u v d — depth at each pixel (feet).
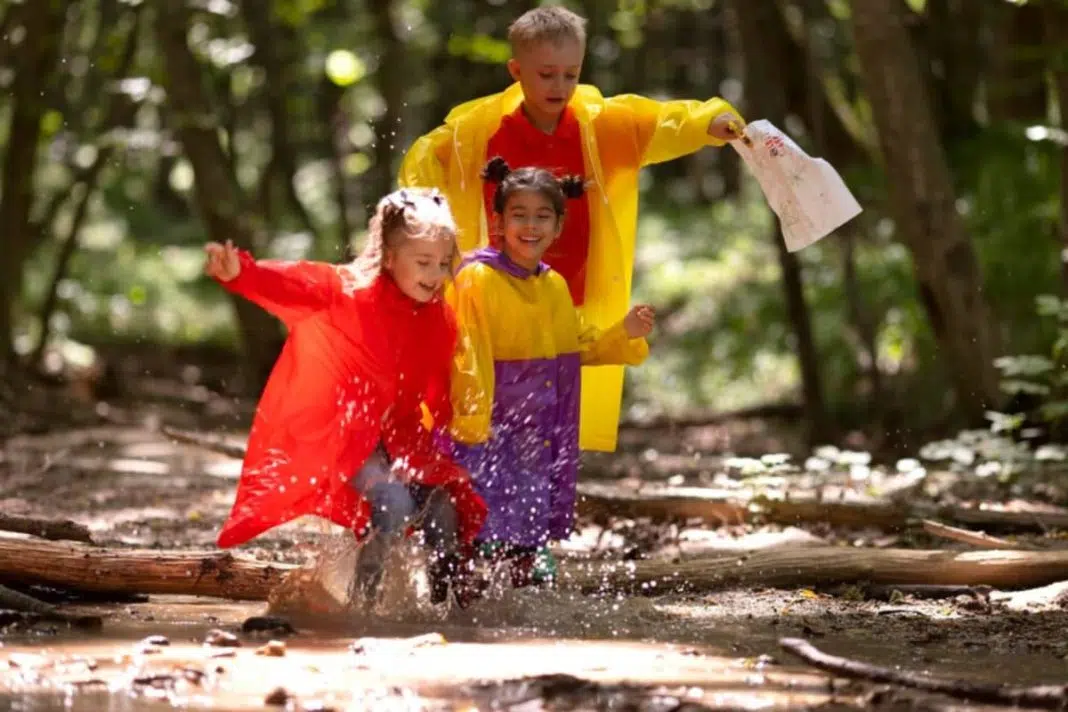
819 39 79.05
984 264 63.52
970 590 28.25
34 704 19.47
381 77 86.02
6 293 77.36
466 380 26.23
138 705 19.54
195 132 72.13
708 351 89.35
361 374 25.73
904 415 64.80
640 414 79.10
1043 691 19.92
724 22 112.27
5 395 69.62
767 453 59.82
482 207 29.48
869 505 36.22
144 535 34.65
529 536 27.30
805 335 65.87
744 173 118.42
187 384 88.53
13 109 76.89
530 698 19.92
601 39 112.47
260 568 27.07
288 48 94.43
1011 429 46.50
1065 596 27.66
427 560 26.02
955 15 72.49
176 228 140.46
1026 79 68.08
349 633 24.56
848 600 28.12
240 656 22.57
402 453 26.30
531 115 29.40
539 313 27.25
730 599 27.99
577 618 25.96
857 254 78.18
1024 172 66.69
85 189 82.12
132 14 81.05
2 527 27.78
